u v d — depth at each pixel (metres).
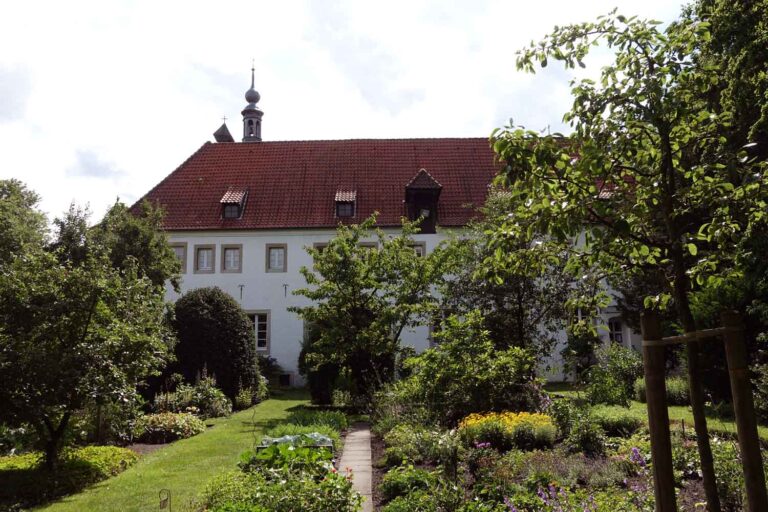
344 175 34.12
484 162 34.53
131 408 11.03
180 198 33.38
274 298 31.47
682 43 3.92
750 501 3.19
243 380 21.77
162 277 24.42
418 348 29.98
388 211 32.22
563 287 17.55
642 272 4.37
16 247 24.38
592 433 9.94
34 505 8.65
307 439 10.38
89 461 10.59
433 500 6.83
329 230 31.78
